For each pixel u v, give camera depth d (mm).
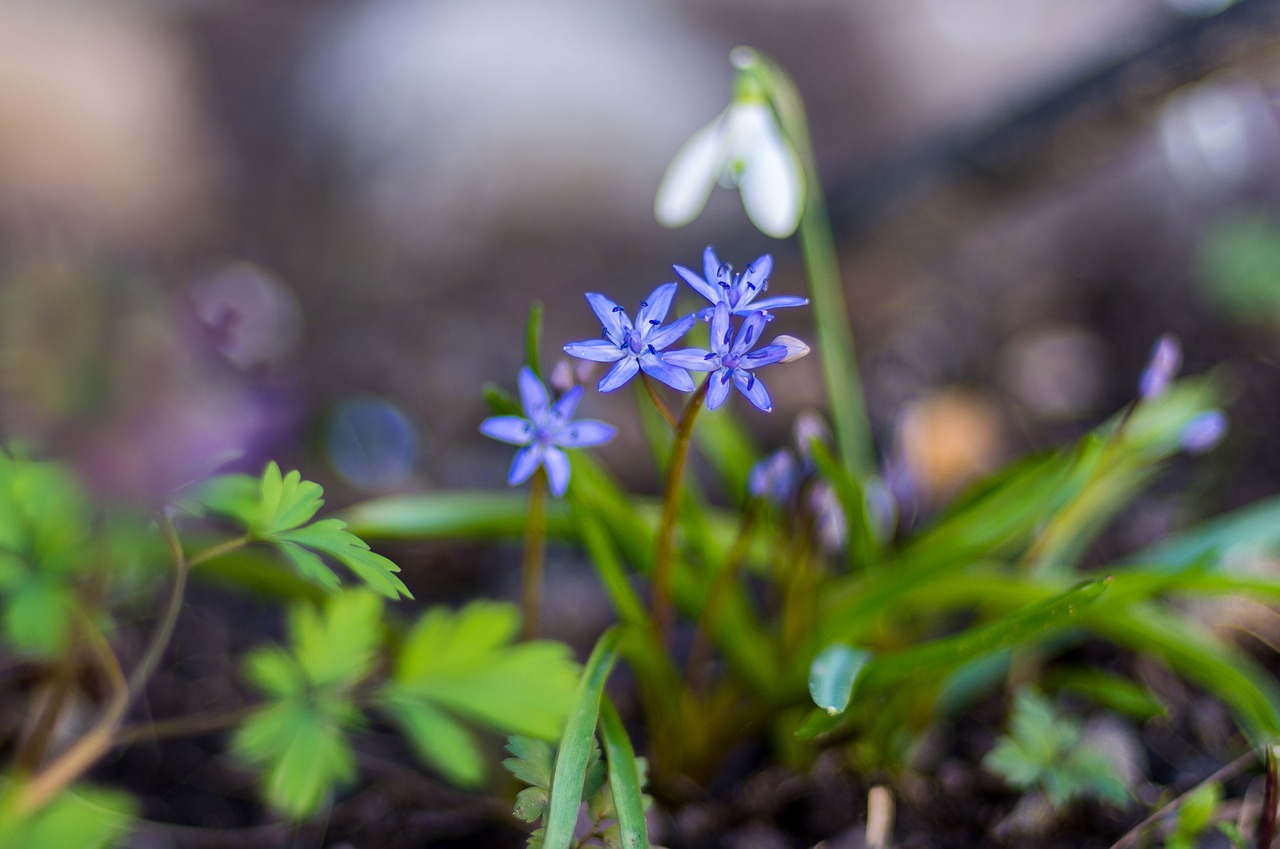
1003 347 668
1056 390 632
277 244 701
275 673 343
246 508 327
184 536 375
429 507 381
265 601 459
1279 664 416
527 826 373
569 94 765
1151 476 524
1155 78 516
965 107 735
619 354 291
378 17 810
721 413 417
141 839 368
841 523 371
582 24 801
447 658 350
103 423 326
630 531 373
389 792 382
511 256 723
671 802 379
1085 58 542
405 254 715
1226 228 694
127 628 429
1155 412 411
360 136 760
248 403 356
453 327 664
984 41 862
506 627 351
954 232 674
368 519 375
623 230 738
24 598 321
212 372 351
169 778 385
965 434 579
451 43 781
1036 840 369
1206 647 357
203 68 783
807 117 831
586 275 715
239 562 374
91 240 578
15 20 753
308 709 340
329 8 830
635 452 559
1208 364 628
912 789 381
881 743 378
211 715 405
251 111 772
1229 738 395
